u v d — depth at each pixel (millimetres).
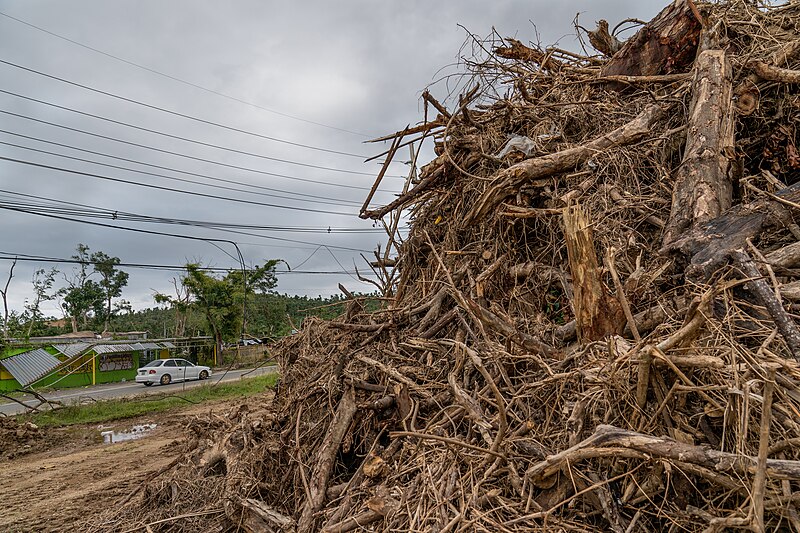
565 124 4516
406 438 3197
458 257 4531
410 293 5090
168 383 21891
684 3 4270
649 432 1955
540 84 5285
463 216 4684
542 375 2748
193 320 31609
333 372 4027
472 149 4652
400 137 4977
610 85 4594
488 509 2299
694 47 4230
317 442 3777
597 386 2209
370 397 3758
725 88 3436
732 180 3172
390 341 4242
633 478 1923
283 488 3688
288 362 5246
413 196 5039
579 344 2701
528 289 3795
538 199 4137
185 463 5152
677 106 3889
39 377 20594
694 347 2064
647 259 3131
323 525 3021
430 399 3334
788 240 2648
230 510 3666
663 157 3670
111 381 25141
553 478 2133
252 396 14977
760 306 2186
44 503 5953
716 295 2143
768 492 1616
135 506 4664
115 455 8578
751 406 1777
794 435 1733
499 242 4164
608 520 1933
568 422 2213
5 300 31203
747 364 1758
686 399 2070
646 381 1980
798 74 3420
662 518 1930
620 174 3633
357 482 3244
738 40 4312
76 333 35625
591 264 2578
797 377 1729
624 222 3402
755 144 3588
